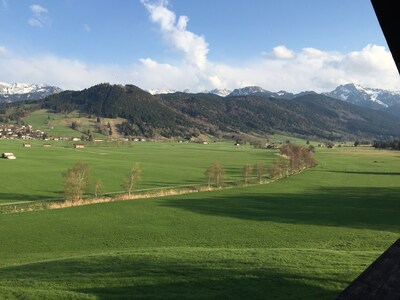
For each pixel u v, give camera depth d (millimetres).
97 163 146000
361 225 54031
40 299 16953
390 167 159250
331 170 144375
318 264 22234
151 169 133375
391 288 7918
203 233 48844
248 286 18016
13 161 140000
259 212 64250
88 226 52250
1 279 21406
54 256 35719
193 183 104438
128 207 67125
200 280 19094
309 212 64750
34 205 68938
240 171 135375
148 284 18859
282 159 132750
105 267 23016
